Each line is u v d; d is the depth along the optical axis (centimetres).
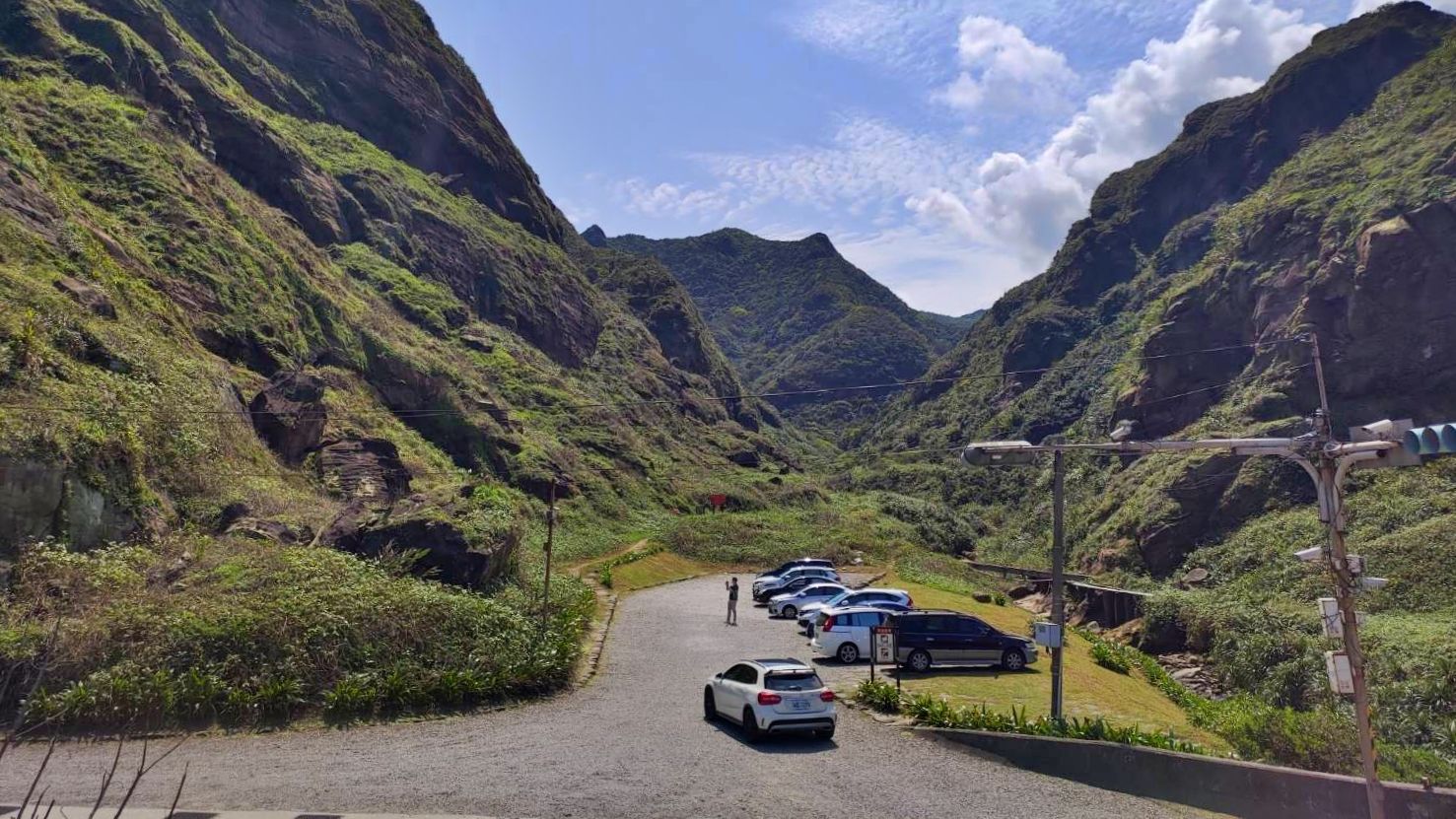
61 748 1458
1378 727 2770
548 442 6662
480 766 1417
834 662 2544
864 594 3309
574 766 1431
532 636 2198
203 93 6184
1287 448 986
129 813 1137
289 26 8894
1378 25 13788
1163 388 8644
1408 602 4138
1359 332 6775
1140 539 6794
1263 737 1891
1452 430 809
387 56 10306
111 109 4800
